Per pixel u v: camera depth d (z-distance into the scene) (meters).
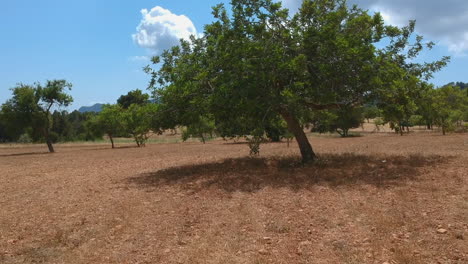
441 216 6.25
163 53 14.64
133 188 10.93
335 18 11.98
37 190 11.76
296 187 9.41
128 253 5.50
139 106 15.17
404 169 11.17
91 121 45.16
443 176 9.73
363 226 6.07
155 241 5.98
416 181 9.28
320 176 10.77
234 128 14.41
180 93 12.92
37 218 7.90
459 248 4.90
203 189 9.95
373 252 4.99
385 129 68.62
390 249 5.05
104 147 46.84
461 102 41.06
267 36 12.23
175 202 8.63
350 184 9.37
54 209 8.69
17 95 39.22
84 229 6.85
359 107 14.56
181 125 14.60
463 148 17.25
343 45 10.92
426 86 13.30
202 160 18.16
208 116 14.77
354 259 4.80
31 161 25.41
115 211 8.09
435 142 22.91
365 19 12.32
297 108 11.60
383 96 12.32
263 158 16.56
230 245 5.57
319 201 7.88
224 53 11.95
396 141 26.48
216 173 12.82
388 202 7.42
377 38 12.77
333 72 11.33
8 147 56.44
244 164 14.82
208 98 12.47
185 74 12.80
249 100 11.15
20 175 16.44
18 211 8.69
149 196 9.54
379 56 12.21
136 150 33.00
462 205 6.79
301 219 6.69
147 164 18.14
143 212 7.84
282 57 11.62
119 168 17.09
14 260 5.43
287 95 10.58
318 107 13.45
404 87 12.26
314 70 11.77
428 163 12.16
